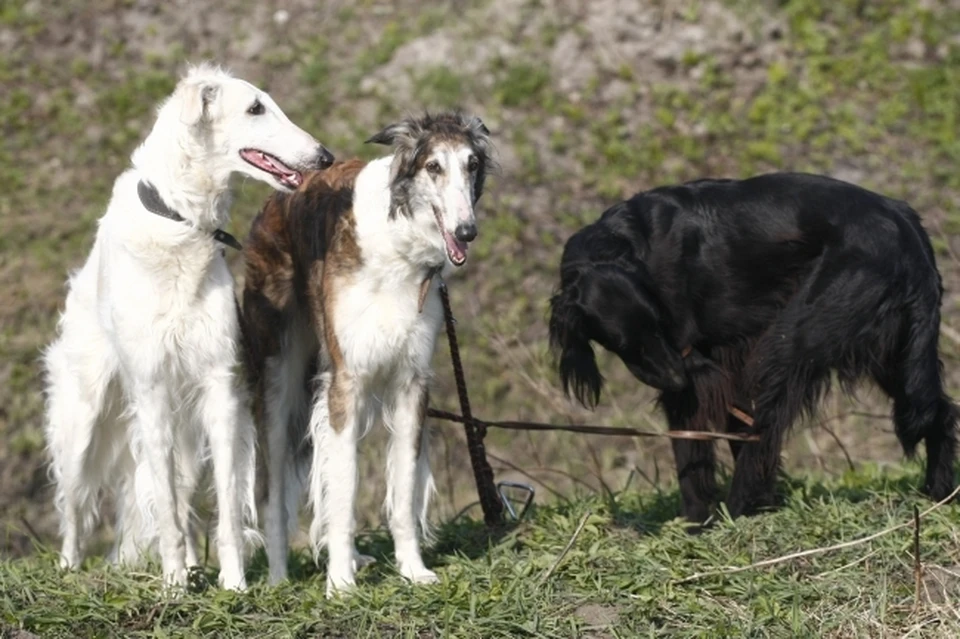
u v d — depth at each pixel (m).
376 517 12.27
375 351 7.61
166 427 7.68
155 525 7.98
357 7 19.58
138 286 7.51
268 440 8.45
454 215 7.27
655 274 8.34
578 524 8.38
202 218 7.54
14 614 6.86
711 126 17.33
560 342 8.49
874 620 6.76
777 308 8.43
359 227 7.59
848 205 8.23
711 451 8.69
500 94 17.73
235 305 7.80
